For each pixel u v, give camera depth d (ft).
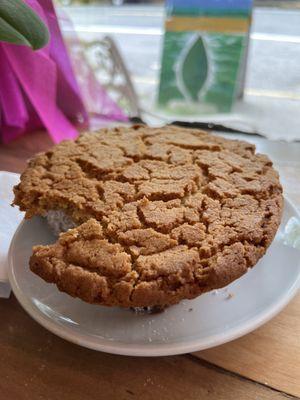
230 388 0.37
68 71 0.73
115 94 0.81
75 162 0.52
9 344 0.41
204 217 0.43
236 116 0.76
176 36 0.73
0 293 0.45
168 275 0.37
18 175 0.60
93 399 0.37
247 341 0.41
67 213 0.47
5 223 0.52
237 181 0.48
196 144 0.55
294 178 0.63
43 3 0.65
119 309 0.41
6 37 0.43
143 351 0.36
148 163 0.51
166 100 0.77
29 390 0.37
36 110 0.72
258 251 0.40
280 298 0.41
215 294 0.42
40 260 0.39
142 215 0.43
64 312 0.40
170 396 0.37
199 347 0.37
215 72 0.73
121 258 0.38
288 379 0.38
